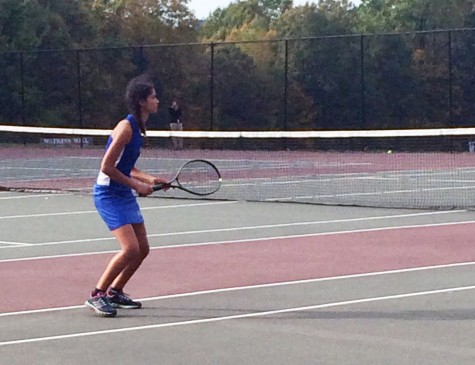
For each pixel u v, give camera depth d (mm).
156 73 39500
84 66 39688
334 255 11922
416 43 37531
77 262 11641
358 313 8609
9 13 43062
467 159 30922
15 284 10266
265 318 8469
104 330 8078
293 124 38250
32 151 36438
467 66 36812
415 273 10633
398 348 7328
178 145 36594
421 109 37062
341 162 30172
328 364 6898
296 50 38156
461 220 15289
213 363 6977
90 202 18625
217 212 16766
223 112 39156
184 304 9109
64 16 45969
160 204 18094
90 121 39938
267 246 12727
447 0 56312
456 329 7949
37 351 7379
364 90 36250
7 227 15023
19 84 40219
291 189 21250
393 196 19562
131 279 10406
